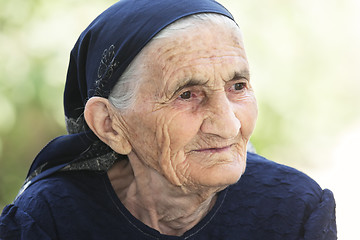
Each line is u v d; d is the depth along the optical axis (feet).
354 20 21.50
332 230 7.42
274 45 18.66
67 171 7.50
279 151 19.85
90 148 7.31
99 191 7.25
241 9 18.38
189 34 6.23
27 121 17.29
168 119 6.35
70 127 7.84
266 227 7.36
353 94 22.00
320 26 20.59
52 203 7.13
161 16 6.31
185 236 7.16
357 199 18.99
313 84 20.21
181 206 7.06
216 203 7.33
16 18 16.96
